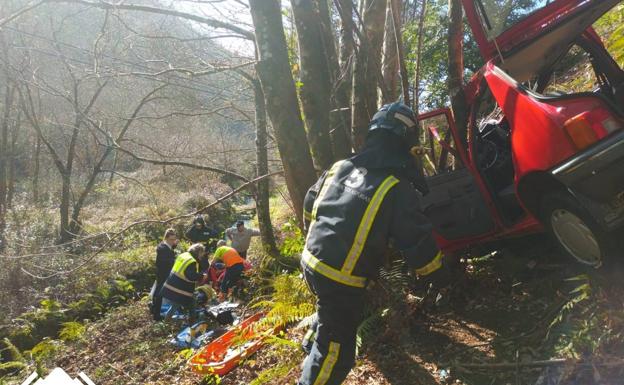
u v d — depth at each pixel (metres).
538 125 3.19
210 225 13.80
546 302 3.42
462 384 3.00
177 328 7.12
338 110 4.70
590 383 2.58
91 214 14.91
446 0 8.94
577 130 2.92
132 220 13.34
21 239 10.86
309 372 2.67
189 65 6.70
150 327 7.29
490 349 3.20
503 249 4.21
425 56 9.13
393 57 5.93
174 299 7.04
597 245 3.05
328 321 2.60
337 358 2.62
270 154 9.89
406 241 2.49
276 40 4.46
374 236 2.51
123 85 9.73
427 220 2.55
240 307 6.91
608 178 2.83
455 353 3.29
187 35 6.98
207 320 6.71
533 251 4.02
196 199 15.01
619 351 2.63
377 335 3.66
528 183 3.41
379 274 3.79
